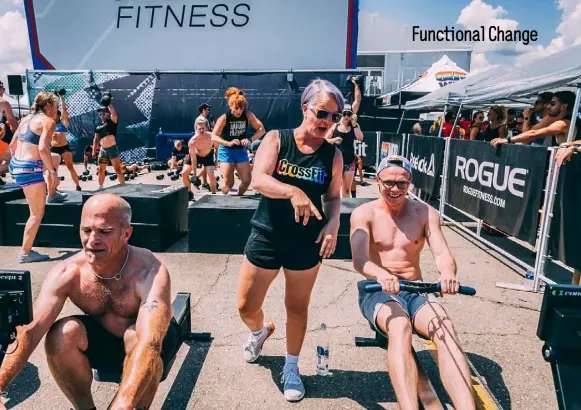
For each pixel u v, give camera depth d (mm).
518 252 5883
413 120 17344
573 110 5258
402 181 2604
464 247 6094
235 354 3219
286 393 2699
